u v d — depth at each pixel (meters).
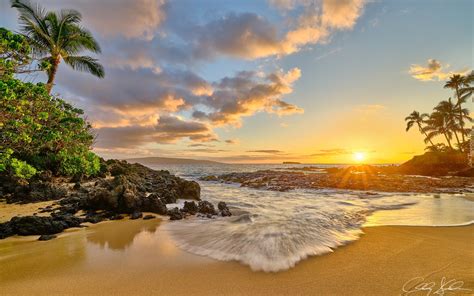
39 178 12.79
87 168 14.70
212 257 5.30
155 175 22.58
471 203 13.33
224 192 18.48
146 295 3.84
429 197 15.81
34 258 5.25
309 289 4.04
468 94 43.94
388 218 9.48
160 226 7.91
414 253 5.66
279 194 17.23
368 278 4.42
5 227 6.95
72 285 4.12
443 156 44.66
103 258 5.25
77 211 9.40
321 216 9.08
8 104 9.00
